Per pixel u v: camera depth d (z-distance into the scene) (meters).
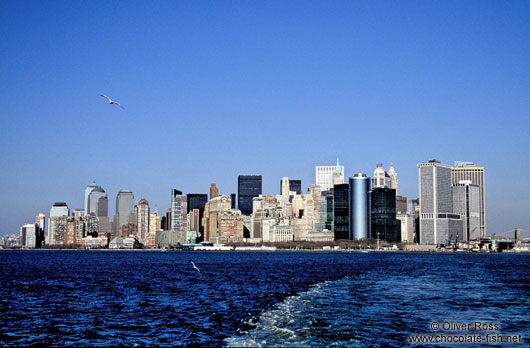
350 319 86.38
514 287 143.75
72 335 80.12
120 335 79.56
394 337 73.19
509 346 68.94
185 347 71.19
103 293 136.62
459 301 109.69
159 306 108.81
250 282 170.88
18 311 103.44
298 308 99.62
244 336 74.81
